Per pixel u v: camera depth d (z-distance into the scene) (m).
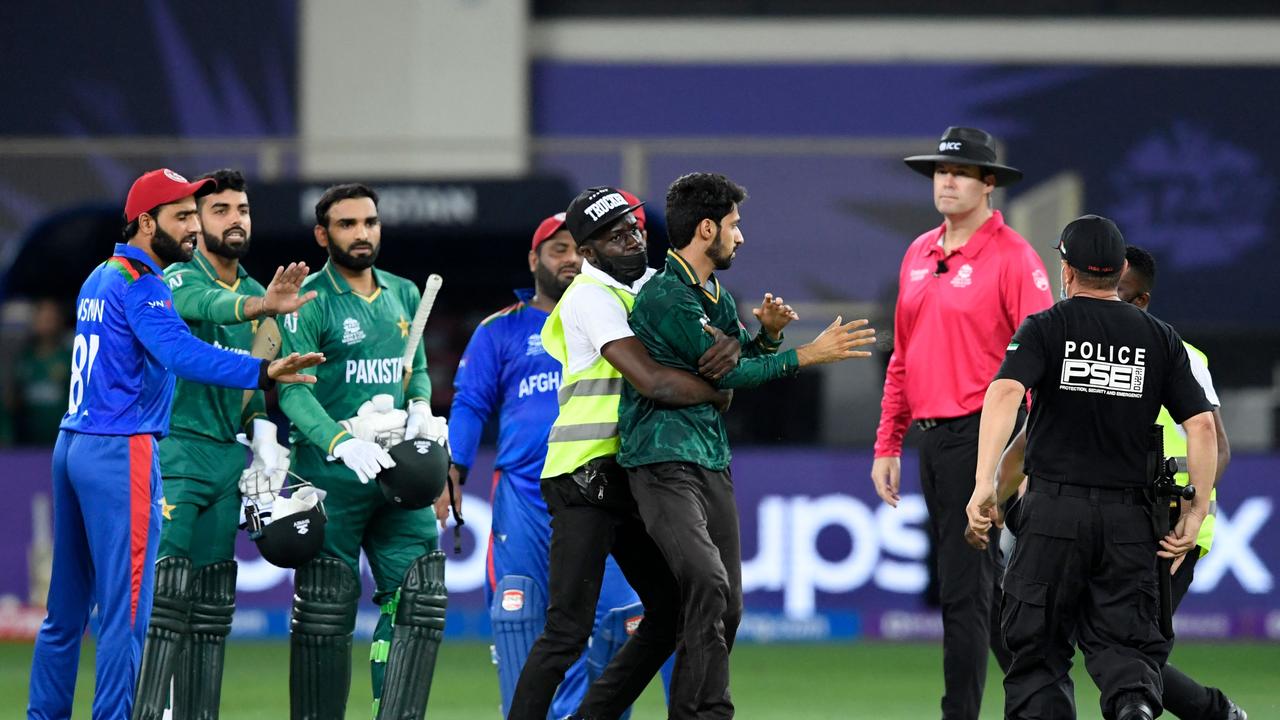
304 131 59.50
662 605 21.05
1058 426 19.84
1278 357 57.06
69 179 46.12
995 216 24.55
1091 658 19.70
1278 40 60.12
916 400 24.38
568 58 60.94
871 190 45.31
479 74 59.50
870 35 60.62
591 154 46.88
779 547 41.03
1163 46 60.28
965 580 23.66
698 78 60.97
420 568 23.75
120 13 59.53
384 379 23.95
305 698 23.53
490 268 46.62
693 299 20.03
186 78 59.47
